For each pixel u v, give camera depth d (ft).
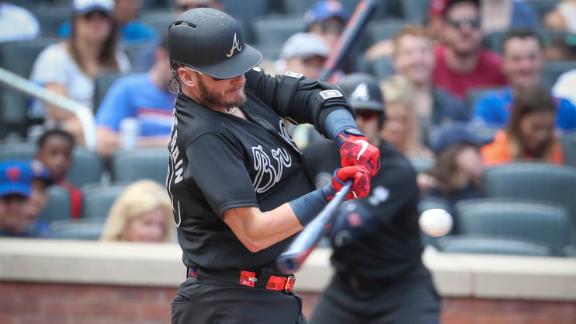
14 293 70.33
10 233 76.13
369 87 57.62
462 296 69.36
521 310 69.67
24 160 84.99
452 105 92.53
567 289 69.36
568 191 80.18
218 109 40.11
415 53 90.79
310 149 60.34
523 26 114.83
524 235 75.82
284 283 42.39
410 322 56.80
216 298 41.65
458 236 76.69
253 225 38.37
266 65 80.33
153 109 89.92
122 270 69.46
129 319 69.82
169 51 39.47
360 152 38.68
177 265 69.26
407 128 80.69
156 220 72.49
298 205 38.37
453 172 78.69
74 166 83.35
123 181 82.64
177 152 39.93
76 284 69.97
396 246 57.47
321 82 42.50
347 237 56.39
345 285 59.06
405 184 56.80
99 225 76.02
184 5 93.50
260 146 40.34
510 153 85.05
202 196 39.96
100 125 89.51
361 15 63.46
